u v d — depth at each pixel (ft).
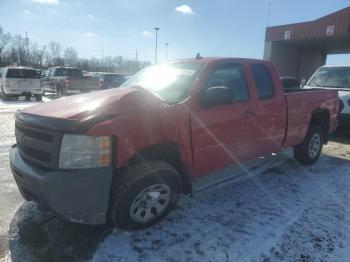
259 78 14.15
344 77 28.19
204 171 11.86
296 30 70.79
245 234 10.42
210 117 11.44
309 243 9.95
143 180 9.69
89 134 8.63
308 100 16.72
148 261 9.04
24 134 9.87
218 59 12.80
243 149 13.19
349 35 62.44
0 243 9.73
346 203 12.91
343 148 22.72
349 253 9.50
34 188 9.04
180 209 12.10
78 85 62.03
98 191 8.80
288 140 15.79
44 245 9.66
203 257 9.25
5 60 233.96
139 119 9.45
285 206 12.51
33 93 57.98
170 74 12.62
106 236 10.18
